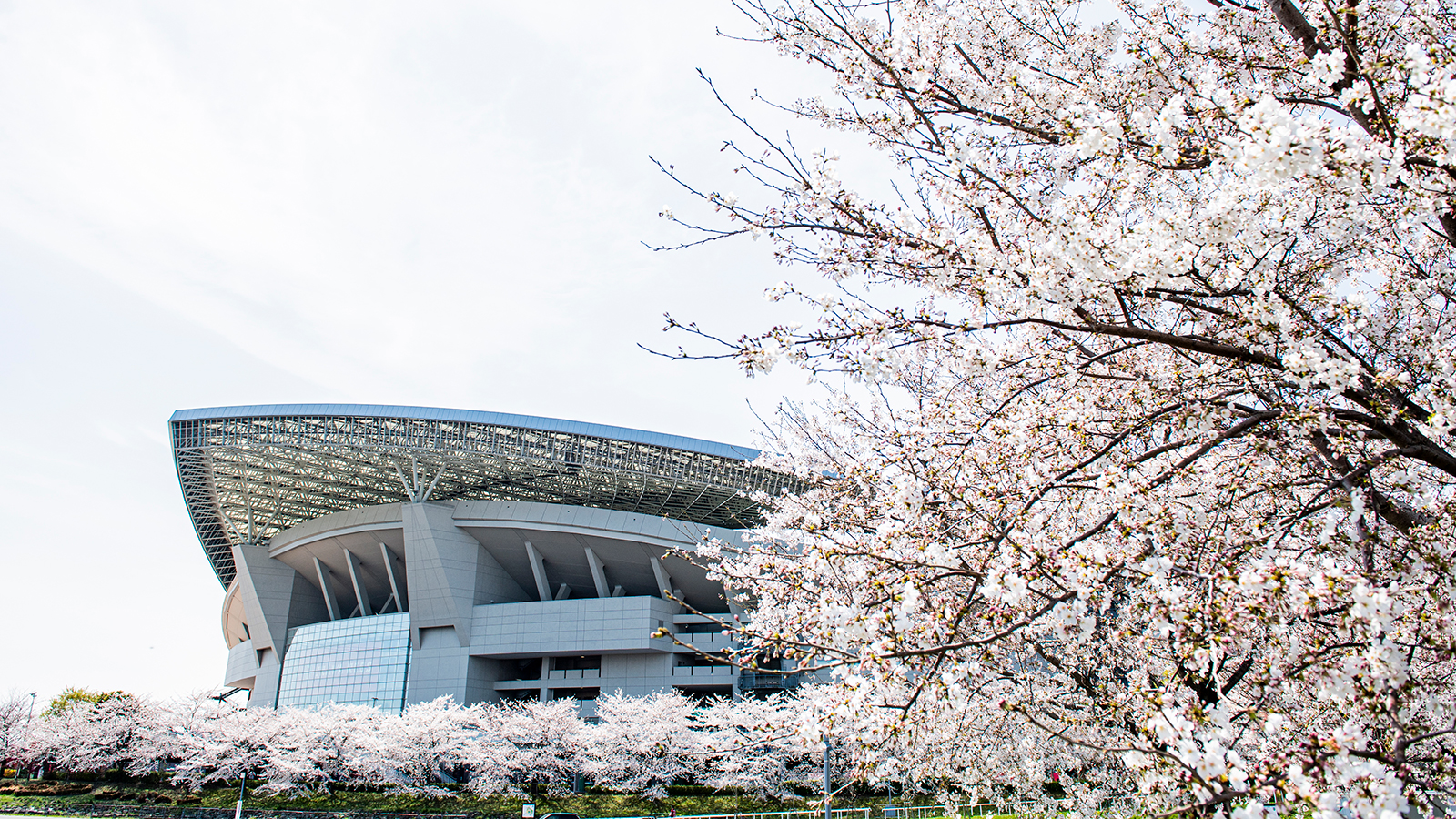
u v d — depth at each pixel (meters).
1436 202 5.16
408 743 47.97
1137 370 6.68
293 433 68.00
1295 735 5.10
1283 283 5.66
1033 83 6.54
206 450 69.44
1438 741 5.41
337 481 79.31
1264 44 7.56
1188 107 5.65
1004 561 5.37
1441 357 5.77
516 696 73.50
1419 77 4.27
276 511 89.06
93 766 50.19
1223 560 5.29
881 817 33.53
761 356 5.57
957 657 5.55
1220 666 5.36
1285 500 6.98
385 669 70.62
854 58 6.77
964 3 7.51
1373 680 4.50
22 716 55.31
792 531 10.45
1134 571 5.52
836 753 25.75
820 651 5.41
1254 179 4.54
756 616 10.43
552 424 65.62
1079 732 8.16
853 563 6.45
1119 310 6.13
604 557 72.00
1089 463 5.77
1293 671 4.96
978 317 5.53
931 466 6.82
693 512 76.50
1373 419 5.35
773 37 7.10
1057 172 7.05
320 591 87.75
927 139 6.84
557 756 48.22
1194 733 4.60
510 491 78.19
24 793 48.72
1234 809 4.11
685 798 45.72
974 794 11.42
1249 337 5.34
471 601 71.12
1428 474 7.14
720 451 63.75
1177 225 5.03
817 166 6.09
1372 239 6.92
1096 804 9.46
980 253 5.47
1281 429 5.48
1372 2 5.86
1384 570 5.20
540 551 73.38
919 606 5.16
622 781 46.25
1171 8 7.74
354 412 66.69
